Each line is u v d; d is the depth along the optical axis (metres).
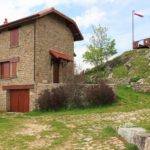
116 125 15.67
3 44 31.23
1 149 11.52
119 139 12.17
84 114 21.95
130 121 16.98
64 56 31.38
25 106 29.03
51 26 30.84
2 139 13.40
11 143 12.51
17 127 16.88
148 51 41.66
